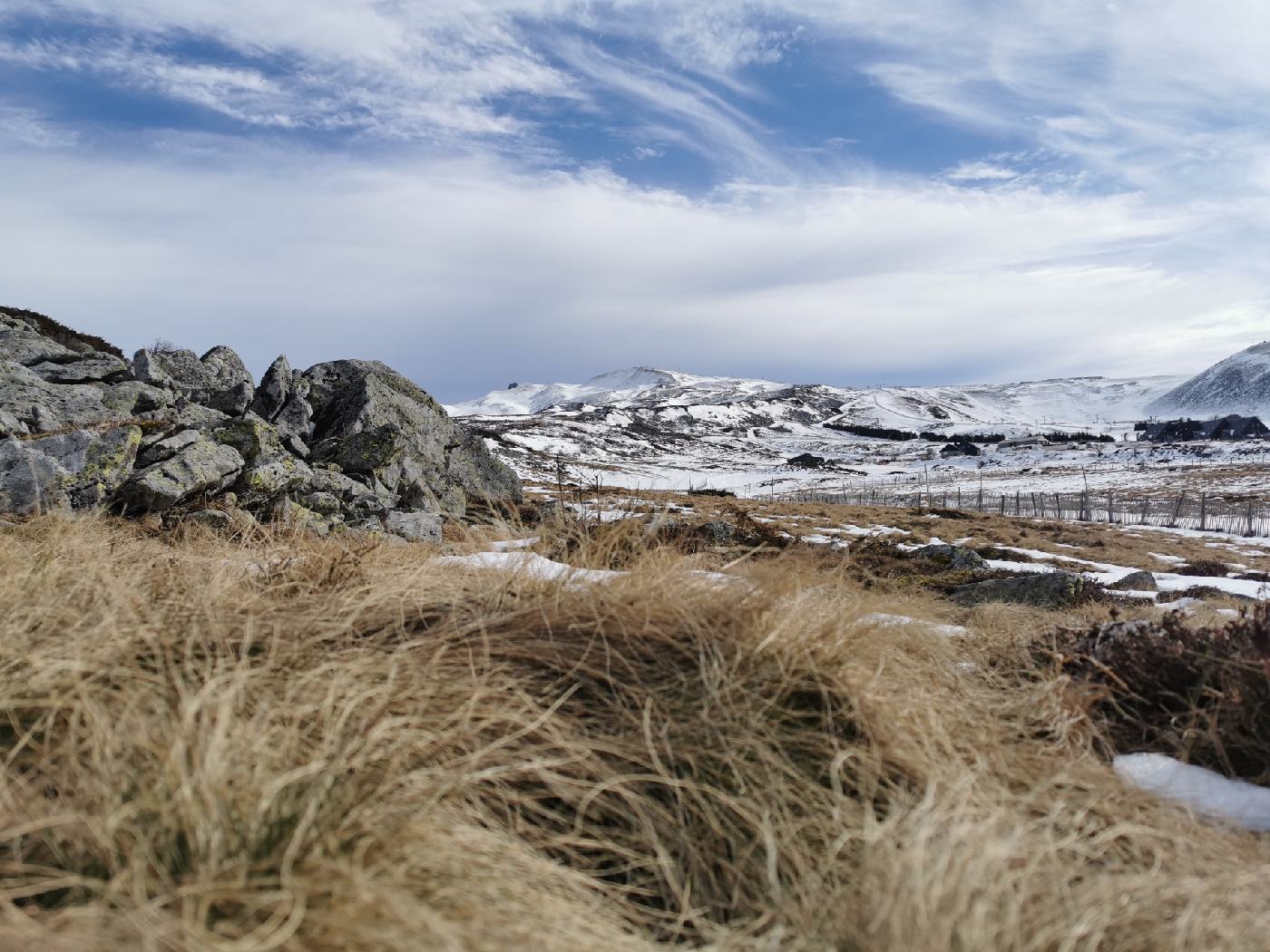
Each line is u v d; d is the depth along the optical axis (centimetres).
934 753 276
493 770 236
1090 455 15212
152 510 955
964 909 180
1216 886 211
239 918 168
